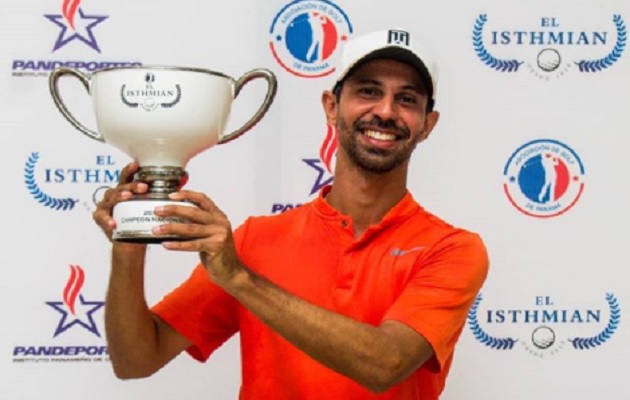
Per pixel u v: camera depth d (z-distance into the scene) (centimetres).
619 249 202
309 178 201
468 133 202
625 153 202
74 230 199
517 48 202
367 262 159
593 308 202
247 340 163
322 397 156
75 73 137
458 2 201
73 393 200
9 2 197
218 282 130
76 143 199
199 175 200
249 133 201
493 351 203
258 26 200
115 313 156
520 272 202
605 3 202
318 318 134
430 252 157
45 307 199
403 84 157
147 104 128
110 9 199
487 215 202
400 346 141
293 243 163
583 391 203
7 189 197
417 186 202
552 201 202
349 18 201
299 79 201
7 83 197
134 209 128
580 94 202
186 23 199
